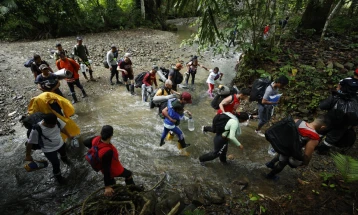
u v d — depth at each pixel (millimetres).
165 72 7020
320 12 8797
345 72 6102
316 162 4359
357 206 3221
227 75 8844
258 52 7297
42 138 3375
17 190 3748
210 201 3404
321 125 3182
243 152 4758
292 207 3281
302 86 5895
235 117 3846
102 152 2836
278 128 3469
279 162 3711
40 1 12852
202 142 5059
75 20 14492
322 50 7543
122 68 7078
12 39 12805
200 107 6641
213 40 3941
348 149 4648
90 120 5828
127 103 6754
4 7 11750
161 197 3555
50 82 4766
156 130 5457
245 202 3441
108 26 15977
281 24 7664
